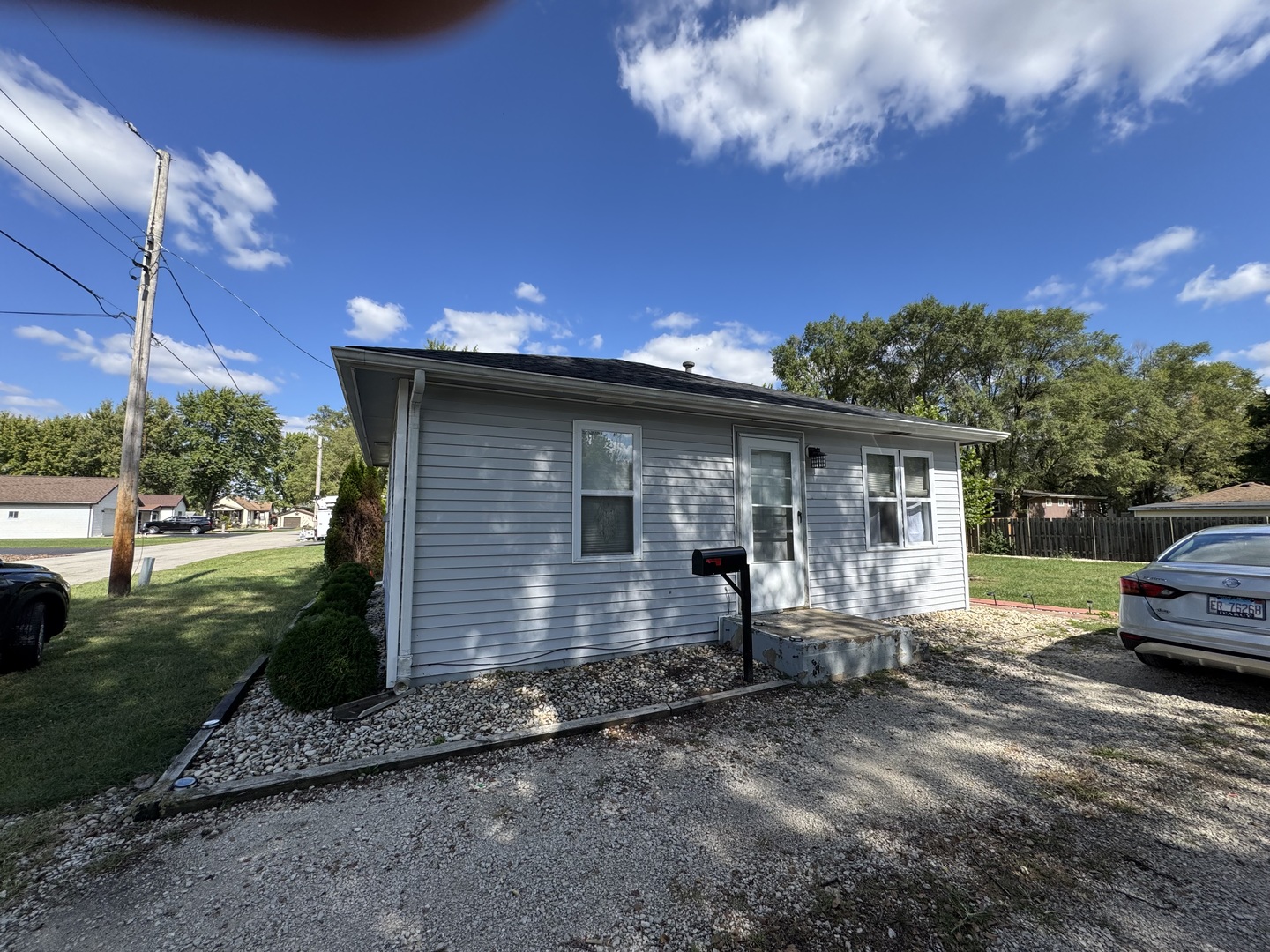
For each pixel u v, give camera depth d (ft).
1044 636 20.38
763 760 10.50
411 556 14.48
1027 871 7.01
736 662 16.78
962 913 6.21
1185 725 11.96
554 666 16.30
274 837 8.09
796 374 103.24
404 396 15.33
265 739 11.39
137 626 23.11
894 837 7.81
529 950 5.72
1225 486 90.74
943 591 25.52
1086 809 8.57
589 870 7.13
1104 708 13.16
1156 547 49.98
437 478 14.99
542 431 16.57
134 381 32.86
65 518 120.78
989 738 11.48
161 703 13.73
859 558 23.00
